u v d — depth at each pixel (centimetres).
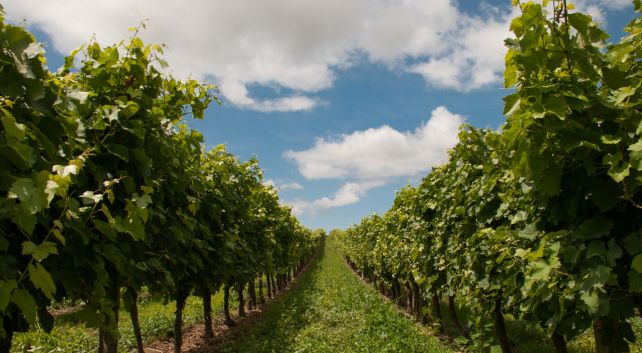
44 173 223
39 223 294
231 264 888
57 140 277
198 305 1580
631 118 273
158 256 499
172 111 496
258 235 1262
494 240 463
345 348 930
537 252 304
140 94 413
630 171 273
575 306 342
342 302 1602
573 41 281
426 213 958
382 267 1739
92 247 339
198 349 969
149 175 414
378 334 1008
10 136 213
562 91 276
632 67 296
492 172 588
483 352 728
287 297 1859
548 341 852
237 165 1034
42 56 269
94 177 357
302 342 977
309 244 3538
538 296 361
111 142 387
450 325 1134
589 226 295
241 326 1217
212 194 756
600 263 290
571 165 301
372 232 2117
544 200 334
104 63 402
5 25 246
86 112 349
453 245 736
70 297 341
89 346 916
